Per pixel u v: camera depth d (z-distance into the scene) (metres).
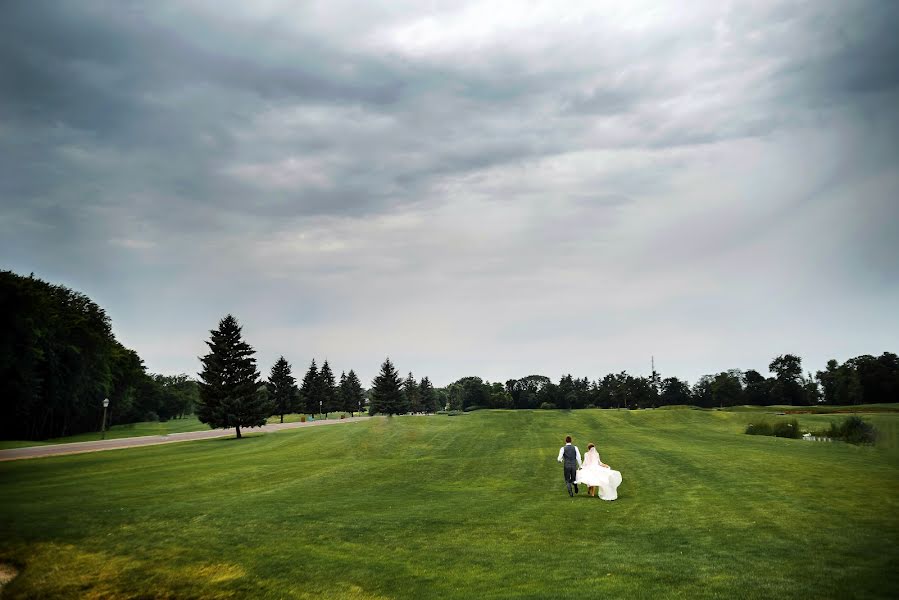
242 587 11.29
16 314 63.25
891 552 10.73
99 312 94.75
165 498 19.59
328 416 142.00
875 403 111.44
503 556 11.97
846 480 18.97
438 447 34.28
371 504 17.81
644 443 33.88
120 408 102.81
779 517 13.96
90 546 14.18
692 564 10.59
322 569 11.80
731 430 44.53
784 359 129.38
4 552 14.16
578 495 18.95
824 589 8.86
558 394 174.75
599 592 9.38
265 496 19.56
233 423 55.34
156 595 11.41
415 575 11.12
